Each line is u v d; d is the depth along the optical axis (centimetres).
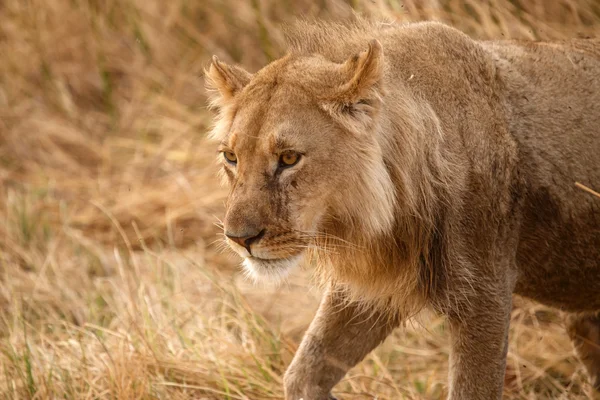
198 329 1030
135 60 1695
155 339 992
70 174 1501
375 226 721
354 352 822
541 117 786
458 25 1138
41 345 1022
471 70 768
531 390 953
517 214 773
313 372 812
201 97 1606
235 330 1077
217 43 1648
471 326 758
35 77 1703
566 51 822
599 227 803
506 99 781
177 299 1123
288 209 715
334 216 734
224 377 922
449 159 740
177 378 945
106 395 920
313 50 774
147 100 1627
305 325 1089
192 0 1689
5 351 967
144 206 1377
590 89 808
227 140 741
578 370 980
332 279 809
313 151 712
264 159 717
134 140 1561
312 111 717
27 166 1525
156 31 1700
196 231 1320
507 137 766
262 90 738
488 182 750
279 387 939
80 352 992
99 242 1313
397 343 1049
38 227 1330
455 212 742
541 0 1116
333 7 1405
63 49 1722
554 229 792
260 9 1589
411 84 744
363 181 716
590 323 912
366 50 718
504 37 1079
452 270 749
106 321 1102
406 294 775
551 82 800
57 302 1152
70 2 1747
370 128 713
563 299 838
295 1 1557
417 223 746
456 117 748
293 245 720
